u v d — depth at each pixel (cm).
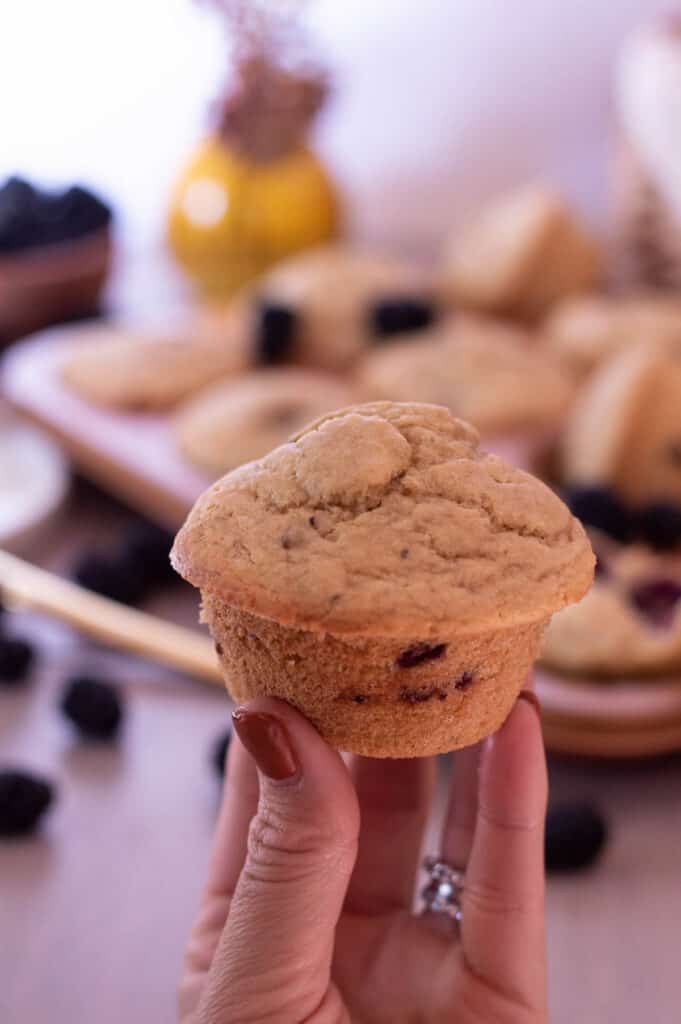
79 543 56
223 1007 30
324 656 30
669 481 55
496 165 90
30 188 74
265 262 77
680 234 75
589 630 45
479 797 33
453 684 31
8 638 49
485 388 61
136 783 44
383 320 67
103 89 93
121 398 62
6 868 41
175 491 55
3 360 73
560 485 58
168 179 96
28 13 90
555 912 40
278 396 59
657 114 70
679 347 64
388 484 31
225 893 35
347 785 30
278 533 30
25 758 45
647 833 42
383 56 89
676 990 37
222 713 47
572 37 84
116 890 40
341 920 36
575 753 44
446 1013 33
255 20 73
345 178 94
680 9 81
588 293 76
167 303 84
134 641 48
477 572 29
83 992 37
